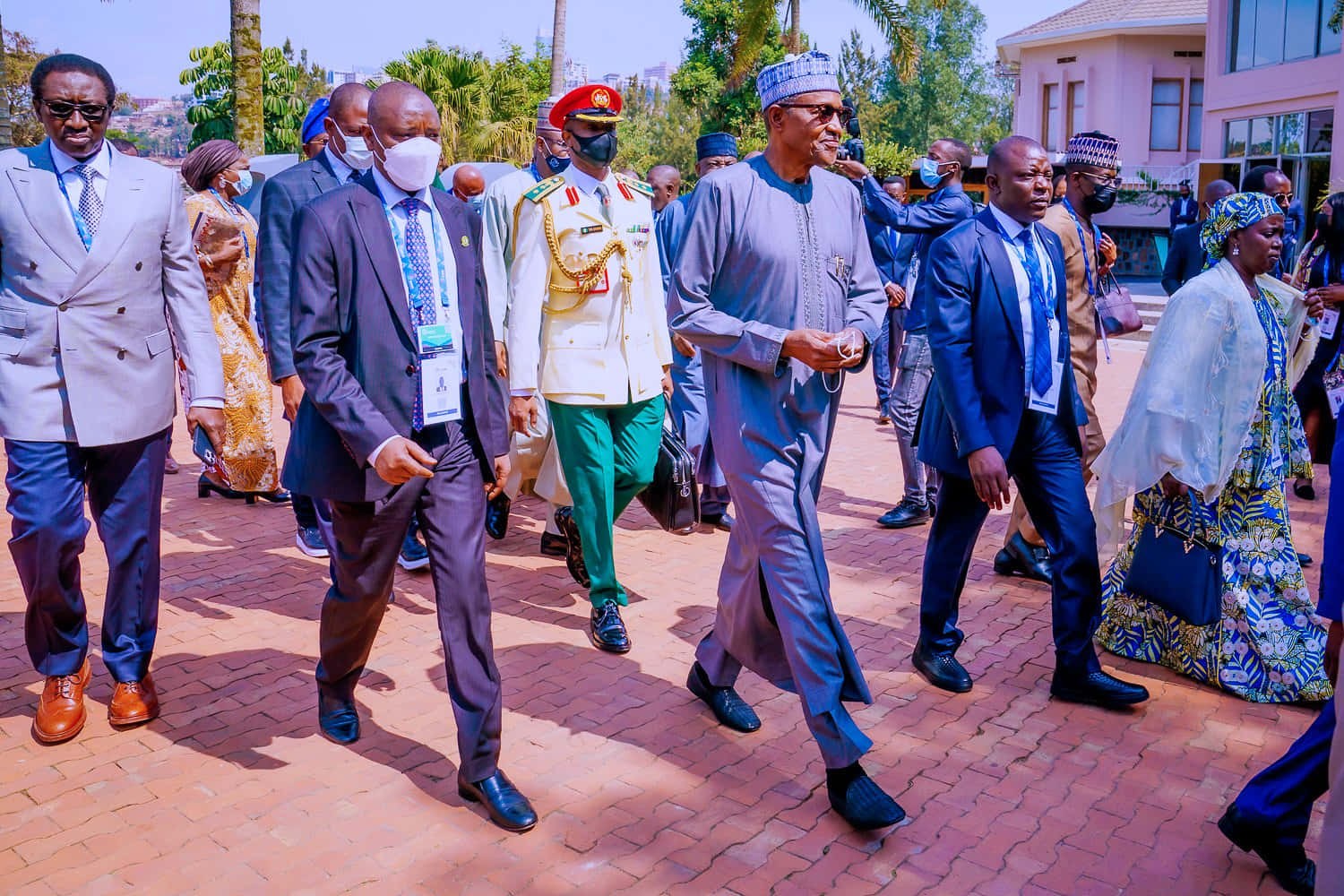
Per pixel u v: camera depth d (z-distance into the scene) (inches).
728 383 141.6
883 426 412.8
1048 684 181.3
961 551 177.3
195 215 234.8
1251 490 178.4
